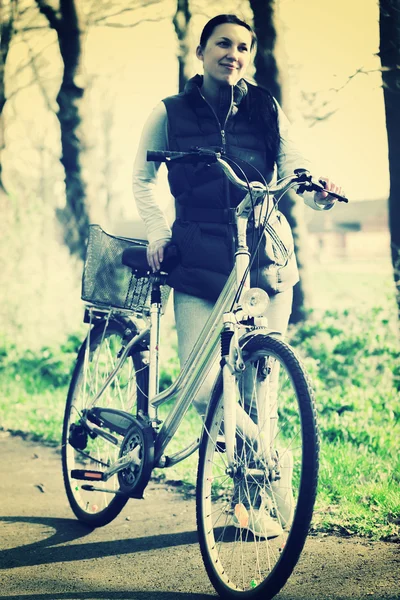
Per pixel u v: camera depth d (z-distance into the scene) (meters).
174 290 3.64
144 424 3.67
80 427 4.18
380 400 6.62
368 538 3.60
